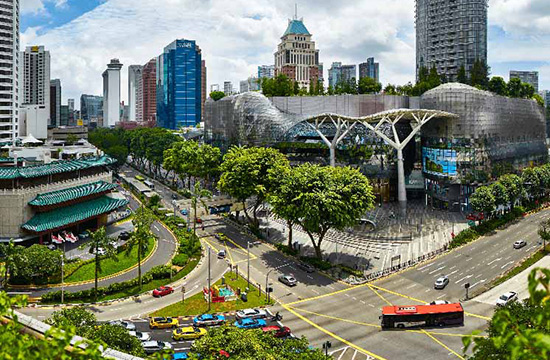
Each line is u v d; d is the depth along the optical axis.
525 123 198.38
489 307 87.19
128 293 93.75
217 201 153.50
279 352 52.50
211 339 52.56
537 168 170.50
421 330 78.62
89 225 133.50
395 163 181.00
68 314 62.81
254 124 187.50
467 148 162.00
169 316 84.81
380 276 103.38
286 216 110.69
